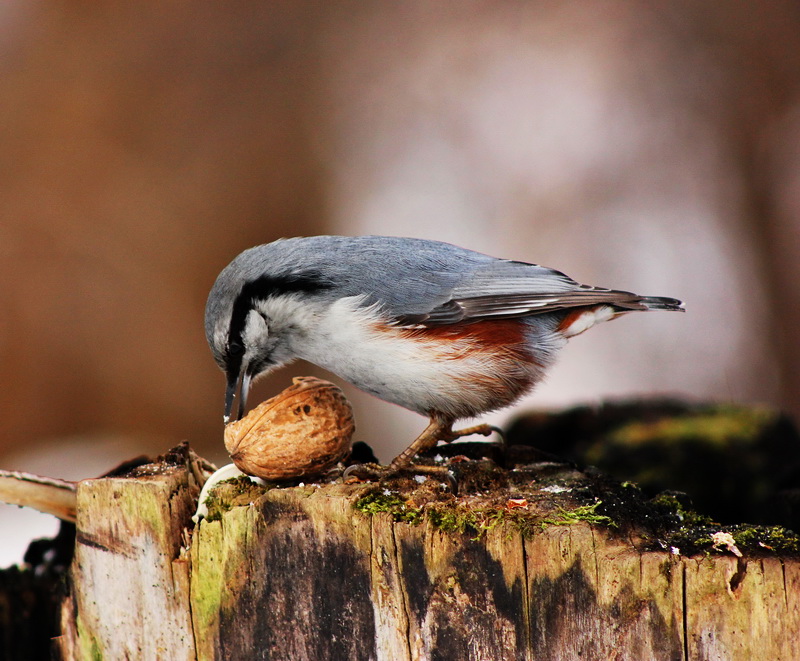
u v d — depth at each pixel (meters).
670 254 14.13
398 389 5.23
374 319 5.08
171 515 4.20
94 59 15.07
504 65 15.55
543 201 14.62
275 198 14.94
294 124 15.36
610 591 3.67
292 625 4.08
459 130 15.17
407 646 3.93
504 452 5.22
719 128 14.69
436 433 5.28
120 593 4.27
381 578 3.94
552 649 3.76
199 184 14.76
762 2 14.73
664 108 14.89
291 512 4.04
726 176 14.57
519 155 14.90
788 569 3.55
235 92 15.40
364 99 15.54
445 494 4.26
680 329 13.67
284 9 15.73
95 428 13.32
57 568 5.55
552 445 7.68
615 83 15.10
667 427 7.34
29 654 5.44
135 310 13.88
